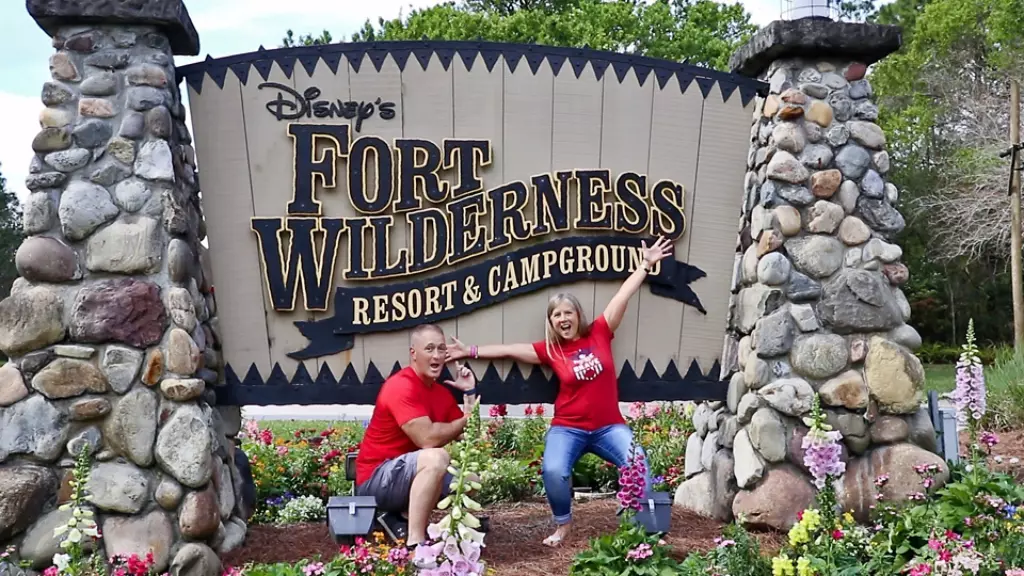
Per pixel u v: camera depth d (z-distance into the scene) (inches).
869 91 226.8
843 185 221.3
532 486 269.7
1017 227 601.9
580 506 247.1
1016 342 598.9
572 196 223.9
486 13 944.9
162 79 196.5
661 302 227.9
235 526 208.1
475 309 219.5
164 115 194.2
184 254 191.9
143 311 187.0
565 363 207.9
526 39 874.1
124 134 191.9
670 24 960.3
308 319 216.4
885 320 216.7
